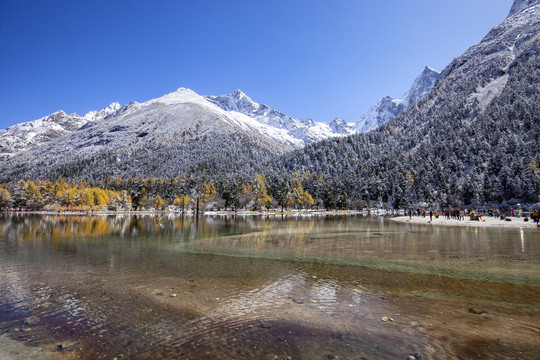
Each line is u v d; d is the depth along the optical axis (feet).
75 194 395.75
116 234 116.78
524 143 361.71
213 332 28.27
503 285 41.78
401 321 30.14
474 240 86.33
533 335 26.71
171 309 34.27
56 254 70.54
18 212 377.71
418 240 88.79
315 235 107.76
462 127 541.75
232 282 45.16
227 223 186.70
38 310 34.37
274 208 410.31
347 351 24.30
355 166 572.10
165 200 462.19
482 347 24.64
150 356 24.11
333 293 39.37
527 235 97.86
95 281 46.16
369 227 143.54
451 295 37.93
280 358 23.34
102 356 24.30
